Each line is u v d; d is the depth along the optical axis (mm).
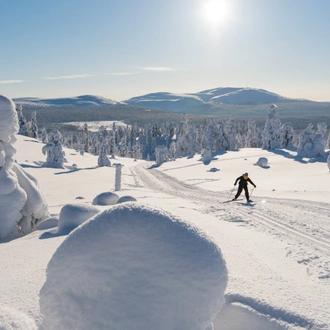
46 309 2660
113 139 105688
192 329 2537
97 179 38219
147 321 2449
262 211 11578
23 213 12570
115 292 2521
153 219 2654
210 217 10797
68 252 2676
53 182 32469
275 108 63375
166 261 2549
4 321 2256
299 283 4355
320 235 7816
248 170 38375
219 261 2691
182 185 32281
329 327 3156
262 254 5891
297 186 20875
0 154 11727
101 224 2680
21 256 6383
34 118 93438
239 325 3615
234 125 69938
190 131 86062
